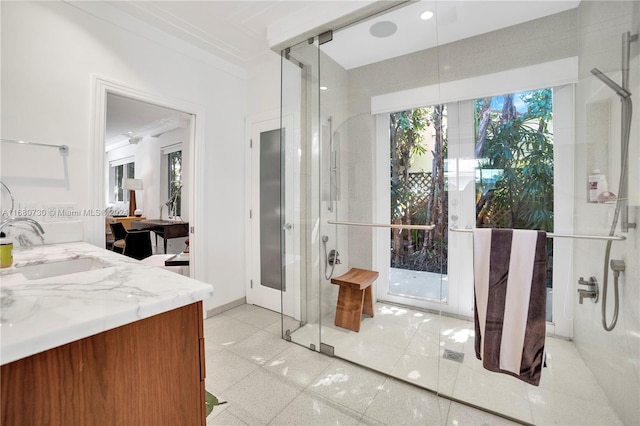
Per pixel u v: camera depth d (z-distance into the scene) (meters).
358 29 1.98
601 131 1.33
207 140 2.71
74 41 1.84
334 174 2.23
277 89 2.80
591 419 1.31
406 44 1.93
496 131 1.70
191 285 0.86
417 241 1.95
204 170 2.69
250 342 2.27
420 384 1.72
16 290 0.79
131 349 0.69
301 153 2.38
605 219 1.30
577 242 1.38
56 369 0.57
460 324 1.79
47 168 1.74
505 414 1.45
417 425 1.41
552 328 1.39
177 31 2.33
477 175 1.75
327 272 2.25
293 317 2.35
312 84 2.26
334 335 2.15
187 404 0.80
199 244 2.66
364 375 1.82
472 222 1.76
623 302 1.24
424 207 1.92
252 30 2.32
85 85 1.89
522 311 1.37
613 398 1.27
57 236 1.76
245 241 3.10
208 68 2.69
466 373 1.64
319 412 1.50
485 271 1.46
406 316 1.95
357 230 2.15
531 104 1.59
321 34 2.12
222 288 2.87
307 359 2.02
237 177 3.01
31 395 0.54
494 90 1.71
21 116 1.64
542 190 1.53
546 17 1.56
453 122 1.83
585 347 1.34
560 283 1.40
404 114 1.97
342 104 2.16
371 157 2.09
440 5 1.76
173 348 0.77
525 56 1.62
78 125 1.86
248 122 3.04
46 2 1.72
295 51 2.30
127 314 0.66
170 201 5.23
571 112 1.45
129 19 2.11
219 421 1.43
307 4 2.02
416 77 1.92
